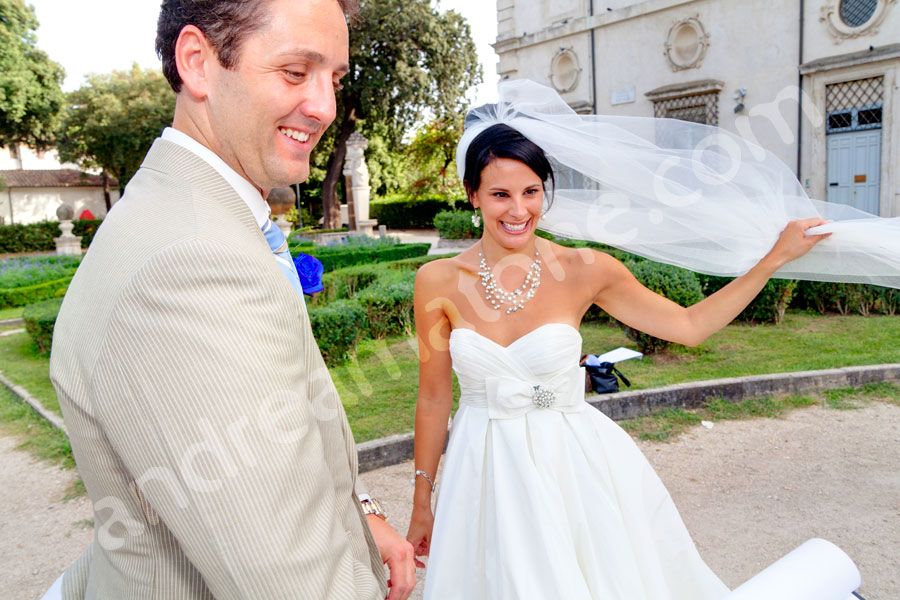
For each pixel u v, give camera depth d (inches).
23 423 221.0
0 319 455.5
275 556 31.1
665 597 68.8
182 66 39.4
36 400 240.1
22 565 133.4
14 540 143.7
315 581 32.7
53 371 36.5
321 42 39.2
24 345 357.1
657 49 546.9
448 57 1064.2
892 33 439.8
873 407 189.8
